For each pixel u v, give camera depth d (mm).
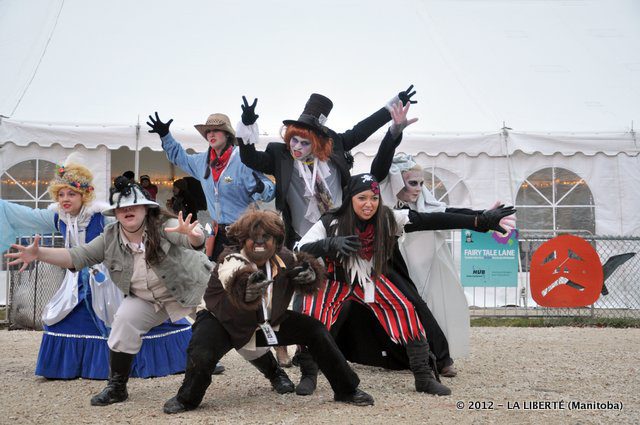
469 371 5719
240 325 4242
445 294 5680
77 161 5570
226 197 6367
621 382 5289
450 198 10344
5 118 9961
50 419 4211
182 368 5602
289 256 4328
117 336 4605
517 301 10141
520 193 10453
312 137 5590
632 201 10305
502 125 10492
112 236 4645
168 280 4598
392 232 4715
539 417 4184
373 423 3996
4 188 9969
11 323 8578
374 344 5352
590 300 9047
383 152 5734
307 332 4406
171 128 10031
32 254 4449
